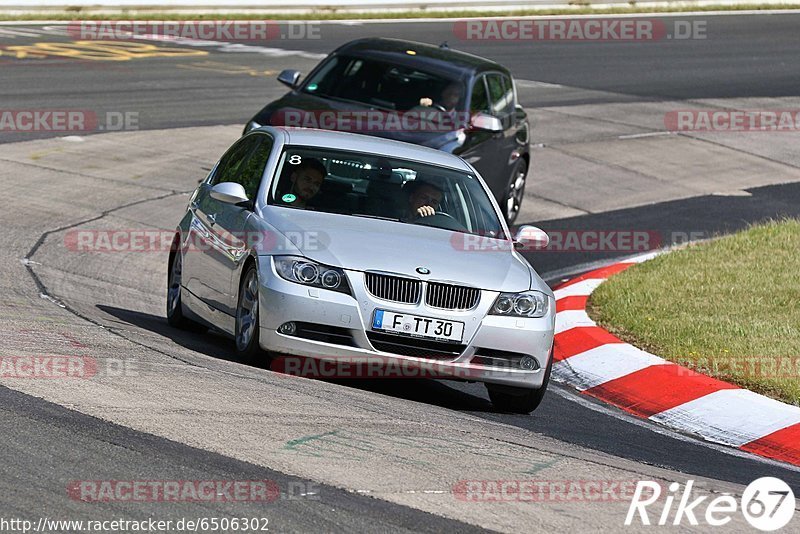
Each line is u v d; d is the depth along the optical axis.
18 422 20.69
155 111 68.19
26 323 28.92
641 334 36.12
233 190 29.83
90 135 60.97
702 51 107.50
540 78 90.19
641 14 127.25
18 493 17.62
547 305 28.50
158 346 28.77
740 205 61.31
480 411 28.55
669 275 43.06
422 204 30.81
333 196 30.38
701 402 30.14
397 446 22.02
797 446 27.56
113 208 49.22
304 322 26.86
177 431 21.14
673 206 60.28
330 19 110.75
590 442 26.17
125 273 40.62
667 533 18.98
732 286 41.06
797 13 135.62
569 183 63.22
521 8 121.69
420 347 27.16
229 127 66.44
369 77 50.50
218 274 30.22
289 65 86.06
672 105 84.56
